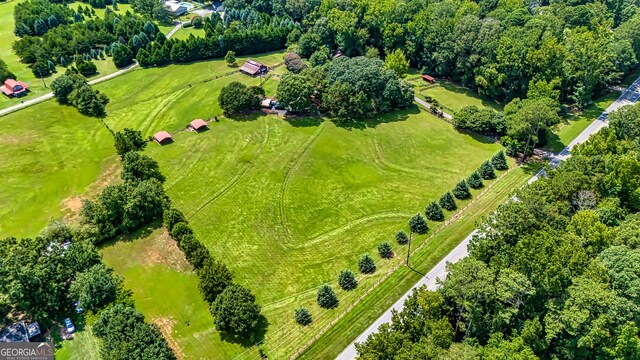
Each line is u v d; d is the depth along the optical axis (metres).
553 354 67.25
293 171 112.75
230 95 130.62
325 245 92.62
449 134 127.56
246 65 158.00
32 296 74.75
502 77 135.25
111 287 78.44
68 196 102.00
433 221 97.62
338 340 74.31
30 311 75.06
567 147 120.12
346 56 158.62
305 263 88.62
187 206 101.06
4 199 100.50
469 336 69.44
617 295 66.62
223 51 169.50
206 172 111.12
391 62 144.38
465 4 164.12
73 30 168.62
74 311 77.38
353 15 165.38
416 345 62.41
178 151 117.62
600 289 64.94
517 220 75.44
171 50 162.62
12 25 184.88
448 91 151.25
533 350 65.75
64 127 125.62
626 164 87.38
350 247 92.06
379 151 120.75
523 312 69.31
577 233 78.31
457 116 128.12
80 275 78.69
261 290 83.00
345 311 78.88
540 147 120.81
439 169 113.88
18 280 73.06
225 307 73.62
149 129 126.56
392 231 95.38
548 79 129.50
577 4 178.62
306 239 94.06
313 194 105.88
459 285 66.81
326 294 79.62
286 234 95.12
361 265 86.38
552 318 66.06
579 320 62.56
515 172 111.19
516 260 69.75
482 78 140.12
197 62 165.75
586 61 131.00
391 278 84.56
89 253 83.25
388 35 161.75
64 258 79.94
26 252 76.56
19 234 91.88
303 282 84.75
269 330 75.81
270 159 116.44
